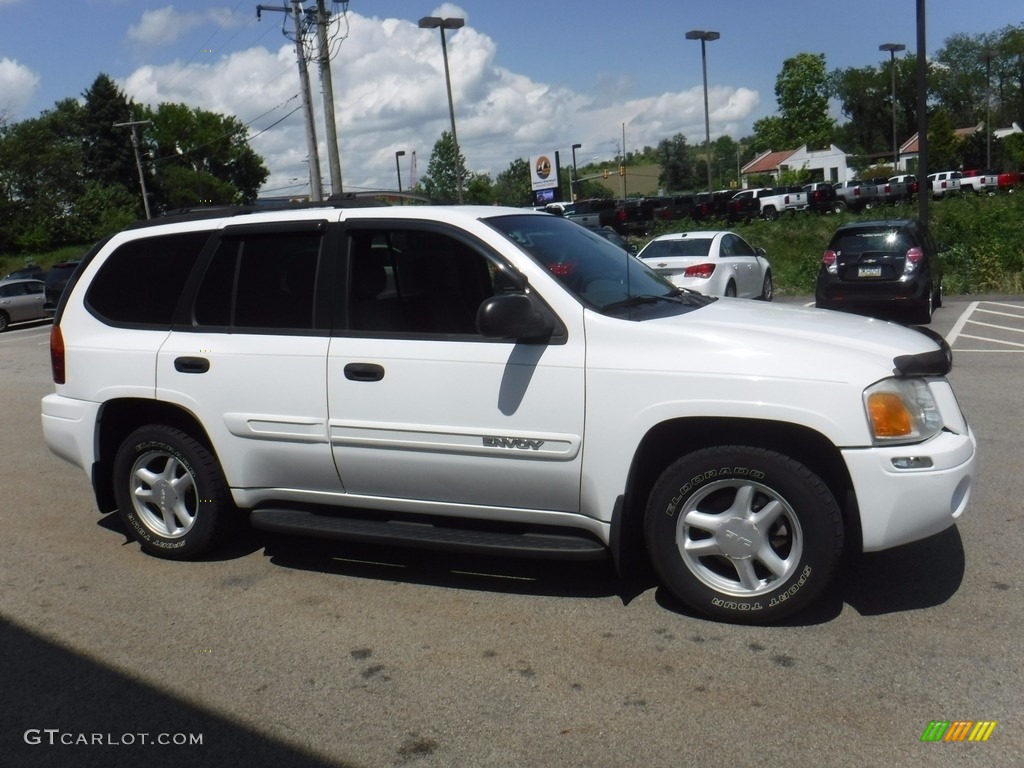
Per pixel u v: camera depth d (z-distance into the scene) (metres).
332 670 4.24
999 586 4.73
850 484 4.20
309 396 4.96
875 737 3.50
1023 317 15.85
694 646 4.29
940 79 102.50
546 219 5.39
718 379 4.23
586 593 4.93
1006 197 33.53
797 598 4.32
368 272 4.95
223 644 4.54
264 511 5.29
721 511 4.50
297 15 26.33
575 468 4.49
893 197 50.97
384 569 5.41
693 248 16.44
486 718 3.78
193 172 82.69
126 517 5.72
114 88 82.69
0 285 27.09
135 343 5.46
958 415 4.46
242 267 5.25
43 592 5.28
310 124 27.12
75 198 77.44
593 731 3.64
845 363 4.17
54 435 5.79
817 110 97.06
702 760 3.42
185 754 3.64
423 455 4.75
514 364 4.53
